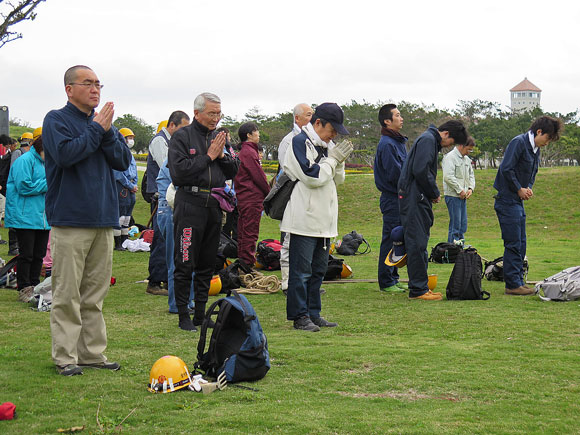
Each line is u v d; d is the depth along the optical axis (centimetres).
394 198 797
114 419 376
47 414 385
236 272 817
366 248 1302
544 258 1180
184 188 602
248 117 7294
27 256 754
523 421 379
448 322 639
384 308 711
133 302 745
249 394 422
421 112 6875
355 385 446
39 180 740
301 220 603
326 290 829
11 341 557
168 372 430
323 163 598
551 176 2203
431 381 454
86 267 479
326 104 609
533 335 585
